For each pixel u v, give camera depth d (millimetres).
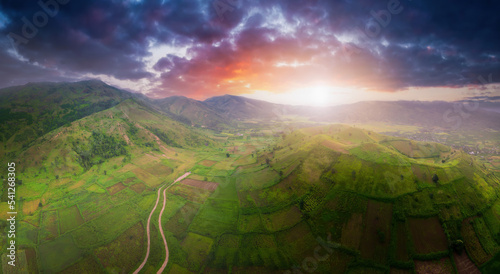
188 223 108688
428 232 77500
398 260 73125
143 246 97125
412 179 93250
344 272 73938
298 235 89625
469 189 88125
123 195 135875
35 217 114375
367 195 91562
